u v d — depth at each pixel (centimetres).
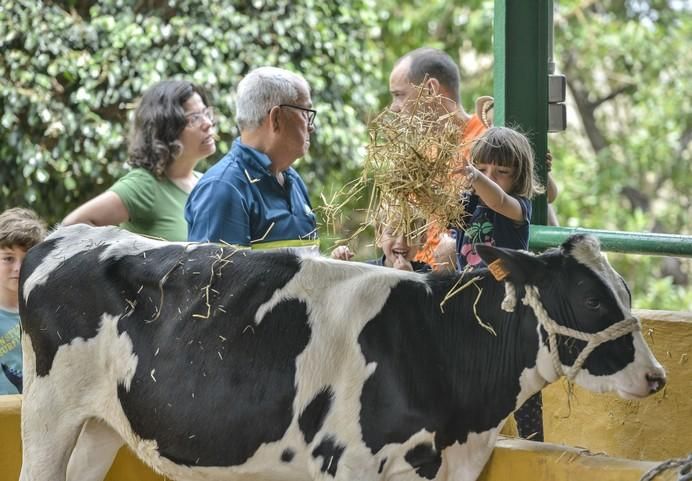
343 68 1298
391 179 586
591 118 2222
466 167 588
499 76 824
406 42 1934
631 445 711
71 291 616
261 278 586
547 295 547
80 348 611
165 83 782
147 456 607
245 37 1230
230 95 1209
